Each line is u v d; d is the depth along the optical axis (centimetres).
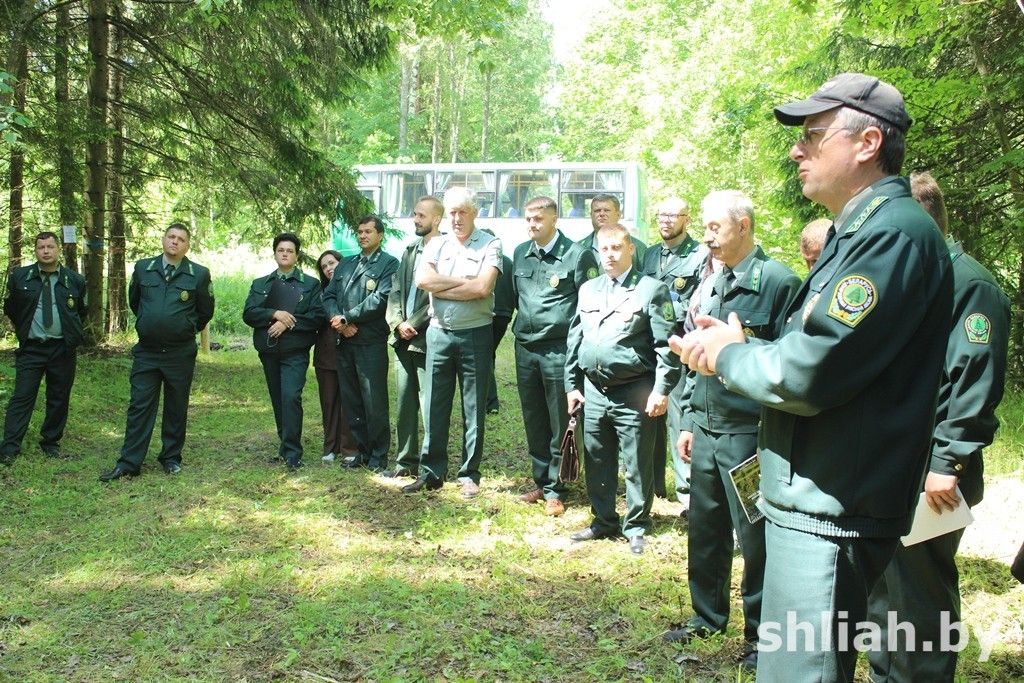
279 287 650
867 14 800
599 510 489
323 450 680
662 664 338
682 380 508
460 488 580
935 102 828
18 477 596
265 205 1070
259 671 336
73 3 931
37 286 644
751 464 285
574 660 344
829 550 197
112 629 372
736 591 412
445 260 562
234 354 1230
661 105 1739
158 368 617
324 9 976
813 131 206
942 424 273
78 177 916
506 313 593
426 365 573
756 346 203
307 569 441
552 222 539
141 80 1052
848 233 197
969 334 271
